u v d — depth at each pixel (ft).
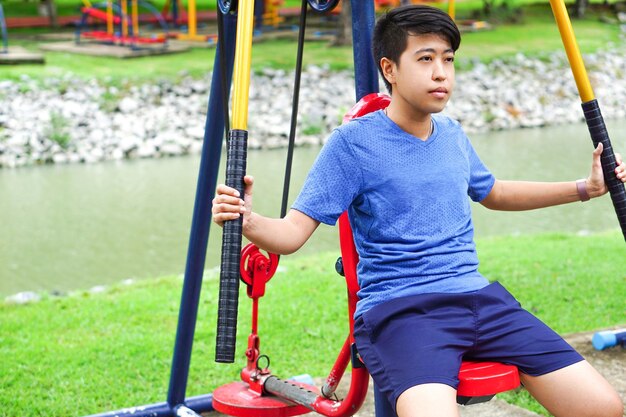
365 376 8.17
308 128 48.32
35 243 26.53
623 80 64.08
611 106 58.70
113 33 67.62
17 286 22.03
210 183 10.75
